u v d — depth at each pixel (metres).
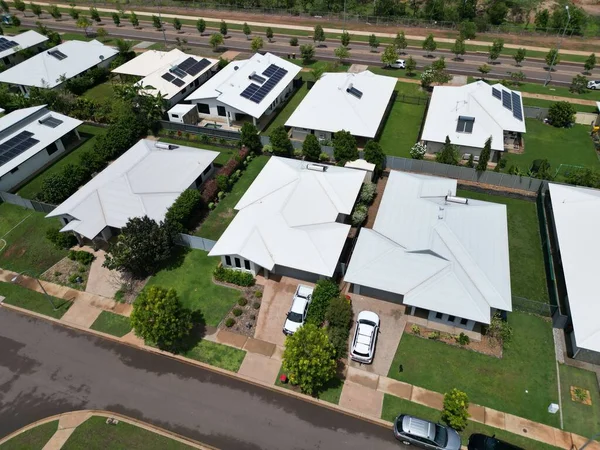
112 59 79.38
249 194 43.69
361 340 32.47
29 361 33.69
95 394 31.42
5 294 38.75
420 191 43.12
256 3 111.06
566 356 32.47
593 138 57.16
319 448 28.05
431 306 32.81
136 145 51.69
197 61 72.44
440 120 55.22
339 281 38.22
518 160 53.12
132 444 28.52
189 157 49.41
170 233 40.12
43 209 46.34
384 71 76.12
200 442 28.55
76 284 39.31
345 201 42.66
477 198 47.38
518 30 91.81
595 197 41.19
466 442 28.00
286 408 30.19
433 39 85.81
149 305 30.73
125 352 34.09
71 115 62.53
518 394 30.33
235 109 59.69
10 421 30.05
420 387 30.95
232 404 30.52
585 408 29.53
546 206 45.03
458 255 35.41
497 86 60.25
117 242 40.28
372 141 49.19
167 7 113.62
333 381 31.47
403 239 37.38
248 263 38.03
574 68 76.44
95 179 46.62
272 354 33.31
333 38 91.81
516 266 39.59
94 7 115.94
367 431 28.88
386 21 98.88
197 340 34.44
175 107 60.78
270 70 67.56
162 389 31.58
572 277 34.69
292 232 38.31
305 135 56.69
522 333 34.00
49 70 70.81
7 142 51.16
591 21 94.62
